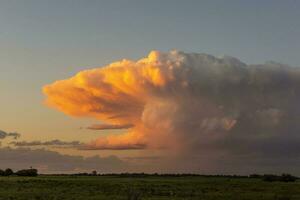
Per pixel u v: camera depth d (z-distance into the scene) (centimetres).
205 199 7625
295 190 10188
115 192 8831
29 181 12625
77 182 12581
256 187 11250
